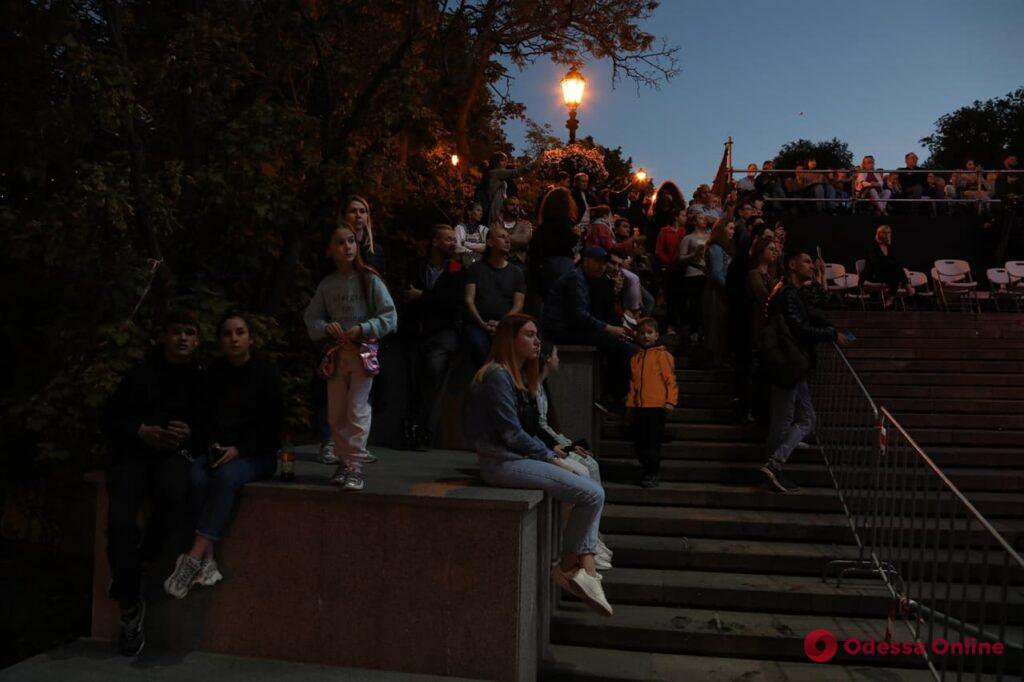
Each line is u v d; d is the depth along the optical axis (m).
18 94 7.16
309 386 8.06
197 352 7.10
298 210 8.08
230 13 8.21
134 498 4.96
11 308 7.75
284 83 9.68
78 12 7.26
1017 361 9.95
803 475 7.41
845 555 6.17
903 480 5.66
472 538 4.73
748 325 8.44
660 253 11.15
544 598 5.33
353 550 4.90
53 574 7.98
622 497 7.21
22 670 4.80
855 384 7.15
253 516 5.05
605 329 7.32
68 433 6.79
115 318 7.08
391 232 10.55
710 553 6.24
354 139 8.89
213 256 8.16
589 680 5.08
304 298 8.43
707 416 8.69
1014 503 6.86
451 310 7.29
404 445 7.32
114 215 6.73
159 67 7.57
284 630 5.00
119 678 4.72
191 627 5.13
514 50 13.98
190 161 7.89
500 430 4.96
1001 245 15.70
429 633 4.78
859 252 16.39
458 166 11.91
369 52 9.52
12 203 7.52
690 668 5.17
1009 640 5.13
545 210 7.99
